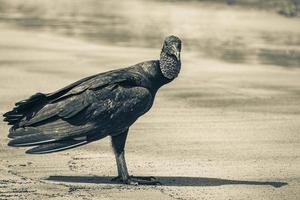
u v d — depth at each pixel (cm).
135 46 2755
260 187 1098
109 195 1036
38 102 1087
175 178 1140
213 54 2622
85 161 1224
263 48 2828
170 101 1769
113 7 4238
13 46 2662
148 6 4262
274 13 3981
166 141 1378
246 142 1390
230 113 1658
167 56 1122
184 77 2131
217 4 4344
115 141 1107
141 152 1294
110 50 2631
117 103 1083
